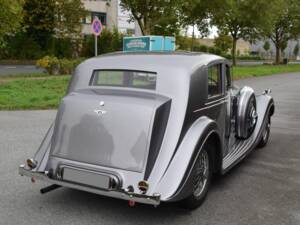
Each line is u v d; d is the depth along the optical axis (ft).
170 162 12.12
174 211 13.58
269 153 21.17
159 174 11.92
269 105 21.68
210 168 14.37
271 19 108.47
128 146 12.09
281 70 101.65
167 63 13.80
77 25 118.11
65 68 63.52
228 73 17.58
